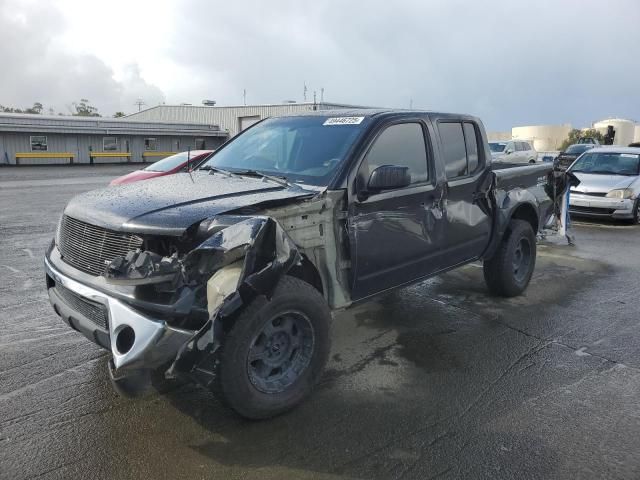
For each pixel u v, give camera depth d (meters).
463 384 4.03
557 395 3.88
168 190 3.73
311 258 3.66
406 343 4.82
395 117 4.41
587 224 12.08
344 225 3.83
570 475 2.96
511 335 5.04
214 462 3.03
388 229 4.16
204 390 3.83
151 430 3.32
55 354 4.39
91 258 3.38
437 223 4.69
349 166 3.89
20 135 37.03
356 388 3.94
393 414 3.58
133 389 3.43
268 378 3.43
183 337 2.99
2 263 7.43
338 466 3.02
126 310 3.04
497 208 5.55
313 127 4.53
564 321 5.44
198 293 3.07
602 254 8.76
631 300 6.18
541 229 6.77
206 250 2.99
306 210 3.56
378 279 4.19
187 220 3.13
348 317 5.48
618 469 3.02
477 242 5.37
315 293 3.50
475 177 5.19
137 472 2.92
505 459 3.10
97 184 21.16
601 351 4.69
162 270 3.02
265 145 4.66
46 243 8.91
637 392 3.94
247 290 3.03
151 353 2.95
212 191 3.66
